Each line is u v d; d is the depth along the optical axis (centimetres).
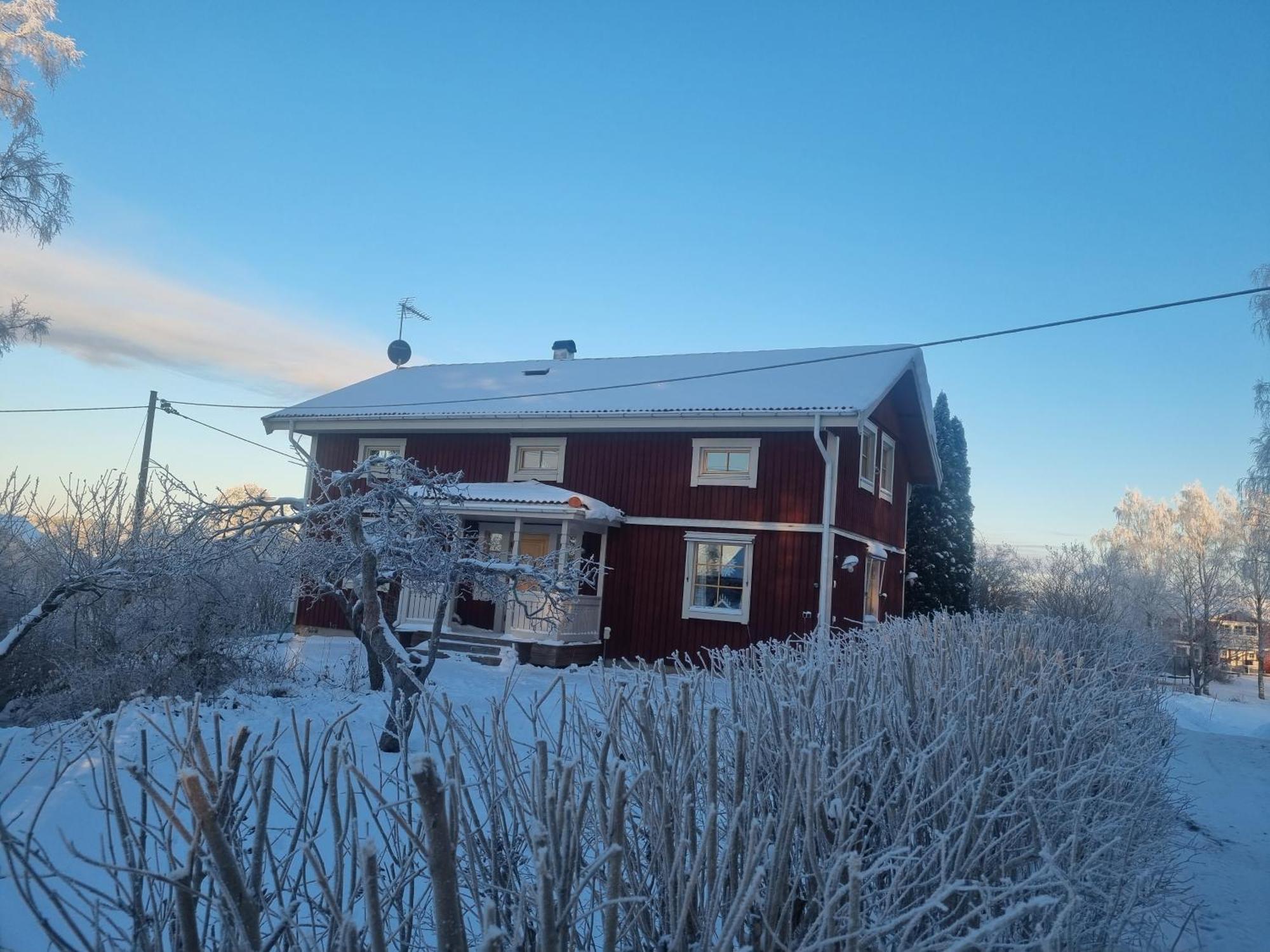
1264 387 1881
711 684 397
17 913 397
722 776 317
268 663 1095
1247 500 2025
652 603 1723
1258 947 508
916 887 279
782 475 1667
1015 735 382
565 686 301
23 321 1544
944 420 3019
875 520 1925
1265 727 1811
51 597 852
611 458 1805
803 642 527
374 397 2103
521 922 221
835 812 265
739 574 1686
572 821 227
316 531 877
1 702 971
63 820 527
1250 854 725
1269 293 1844
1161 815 521
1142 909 386
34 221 1530
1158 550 5288
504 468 1889
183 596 972
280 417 2002
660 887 255
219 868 194
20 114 1555
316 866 207
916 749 335
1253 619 4709
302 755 278
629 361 2206
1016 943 261
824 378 1783
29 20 1570
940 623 638
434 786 183
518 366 2322
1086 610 2275
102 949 218
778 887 246
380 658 763
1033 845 310
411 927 251
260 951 194
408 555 829
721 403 1695
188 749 234
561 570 966
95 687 911
